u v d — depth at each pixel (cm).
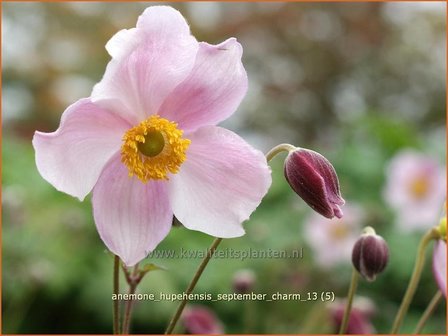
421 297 59
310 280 58
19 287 49
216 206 25
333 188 25
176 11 24
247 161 25
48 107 126
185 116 25
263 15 126
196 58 25
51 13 127
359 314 35
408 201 64
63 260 53
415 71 135
